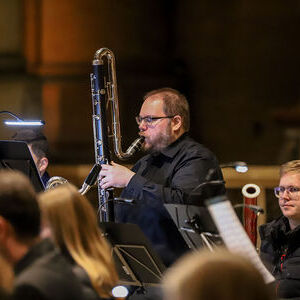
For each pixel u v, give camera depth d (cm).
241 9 2127
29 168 927
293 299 901
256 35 2134
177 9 2120
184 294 444
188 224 805
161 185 969
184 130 1024
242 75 2148
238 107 2161
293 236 942
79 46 2089
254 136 2155
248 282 445
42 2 2061
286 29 2131
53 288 598
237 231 624
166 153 1009
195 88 2148
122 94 2116
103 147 1035
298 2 2125
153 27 2117
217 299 442
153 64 2125
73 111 2086
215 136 2164
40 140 1093
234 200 1223
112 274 714
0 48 2058
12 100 2066
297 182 948
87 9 2086
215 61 2138
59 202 711
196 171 976
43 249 627
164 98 1022
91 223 717
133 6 2105
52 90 2080
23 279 599
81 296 614
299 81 2142
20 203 634
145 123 1025
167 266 961
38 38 2069
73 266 698
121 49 2111
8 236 633
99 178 1012
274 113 2144
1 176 646
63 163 2086
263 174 1206
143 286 936
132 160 1955
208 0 2119
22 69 2062
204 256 453
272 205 1208
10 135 1641
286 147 2164
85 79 2088
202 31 2130
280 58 2141
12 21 2055
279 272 942
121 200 898
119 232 840
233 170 1214
